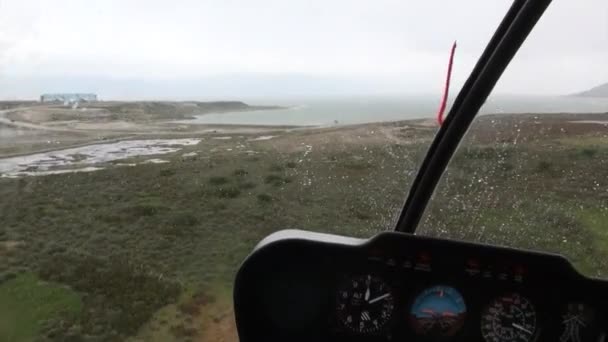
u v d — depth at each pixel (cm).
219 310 909
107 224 1559
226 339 799
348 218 1320
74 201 1920
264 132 5850
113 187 2234
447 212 902
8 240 1374
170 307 925
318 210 1500
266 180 2217
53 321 852
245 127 7225
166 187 2177
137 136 5522
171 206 1786
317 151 3173
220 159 3088
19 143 4725
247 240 1336
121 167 2933
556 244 761
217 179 2289
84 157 3603
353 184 1862
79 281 1049
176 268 1146
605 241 771
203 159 3170
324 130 5166
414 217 433
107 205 1838
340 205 1505
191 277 1083
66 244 1343
